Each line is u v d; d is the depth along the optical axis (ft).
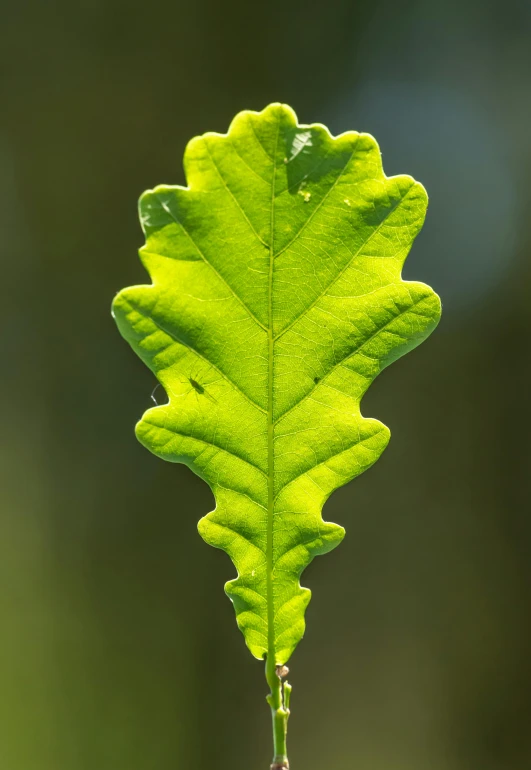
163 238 1.47
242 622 1.53
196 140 1.47
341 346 1.51
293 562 1.53
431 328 1.50
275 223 1.48
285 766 1.51
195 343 1.49
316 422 1.51
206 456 1.51
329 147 1.48
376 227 1.49
